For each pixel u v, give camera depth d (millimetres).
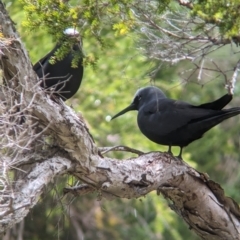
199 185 11391
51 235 19188
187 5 11039
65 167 9820
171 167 11031
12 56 9211
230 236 11906
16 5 20031
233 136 25078
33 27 10531
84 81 21609
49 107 9484
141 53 11492
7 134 9039
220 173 25047
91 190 10719
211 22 10570
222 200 11711
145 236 22312
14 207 8711
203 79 23844
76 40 10648
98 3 10477
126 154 20797
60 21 10445
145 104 13273
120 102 21344
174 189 11289
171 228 20953
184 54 11211
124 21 10781
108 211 22047
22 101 9086
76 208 21281
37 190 9180
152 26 11086
